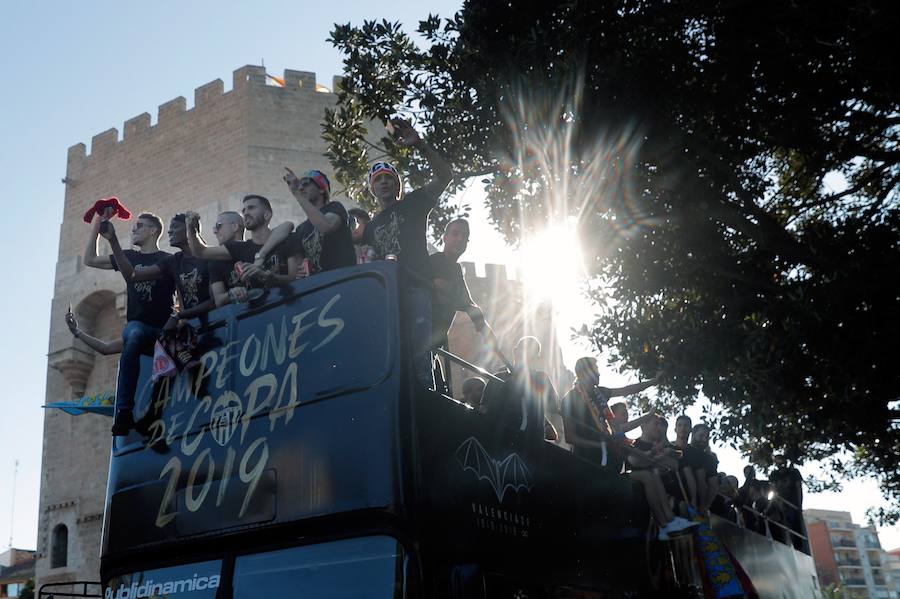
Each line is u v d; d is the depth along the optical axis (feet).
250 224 22.22
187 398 19.47
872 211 39.19
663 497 27.99
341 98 43.62
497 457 19.19
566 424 27.94
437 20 40.34
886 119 38.42
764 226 38.52
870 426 36.91
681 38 37.60
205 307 20.65
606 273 40.78
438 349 20.21
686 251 39.75
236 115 119.03
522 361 21.62
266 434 17.87
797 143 37.96
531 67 37.78
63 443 122.93
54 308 125.80
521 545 19.08
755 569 38.32
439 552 15.97
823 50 36.17
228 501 17.79
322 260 20.77
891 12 32.55
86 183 130.31
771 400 36.55
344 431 16.92
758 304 39.17
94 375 123.44
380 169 22.57
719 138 36.24
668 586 27.61
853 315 35.40
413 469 16.17
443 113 39.58
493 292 115.75
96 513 116.47
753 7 36.19
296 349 18.29
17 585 244.63
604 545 23.72
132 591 18.65
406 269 18.75
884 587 446.60
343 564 16.06
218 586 17.26
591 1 36.58
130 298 22.08
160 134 125.39
